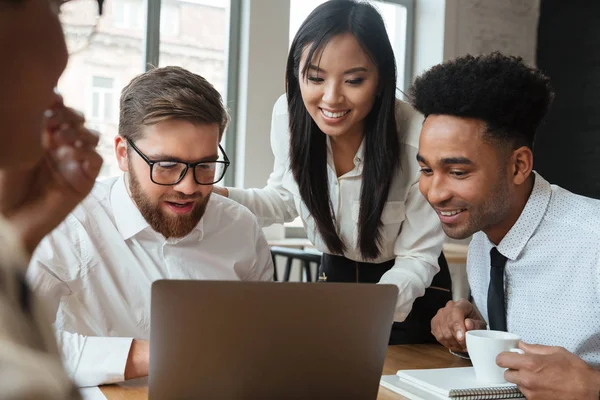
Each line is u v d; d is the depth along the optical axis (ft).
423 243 5.91
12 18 1.20
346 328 2.80
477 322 4.58
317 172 5.97
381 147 5.73
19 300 1.01
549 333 4.36
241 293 2.60
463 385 3.52
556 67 14.66
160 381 2.66
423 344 5.08
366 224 5.87
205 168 4.39
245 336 2.66
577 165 14.02
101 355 3.48
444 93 4.00
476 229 4.19
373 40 5.33
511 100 3.95
